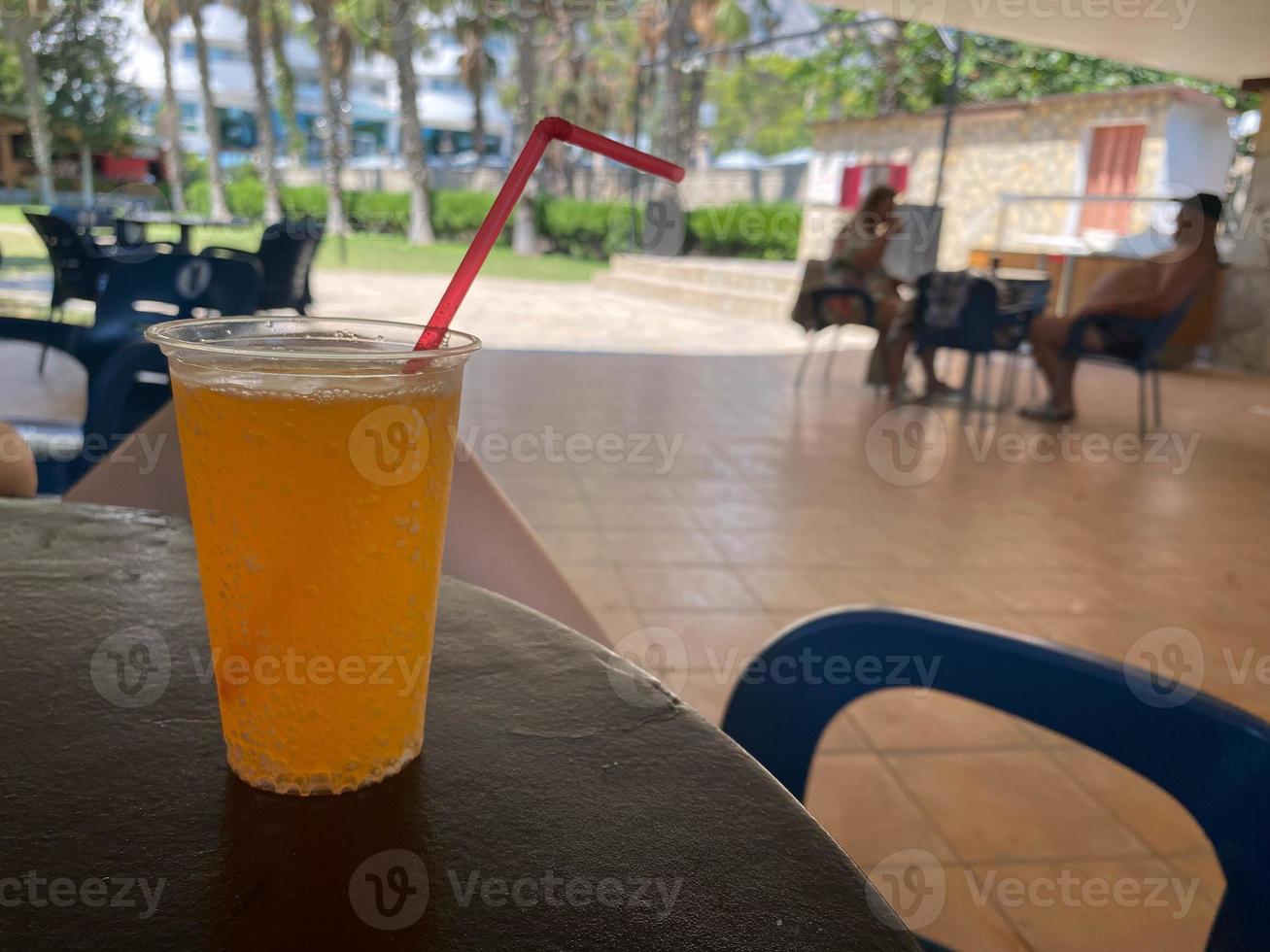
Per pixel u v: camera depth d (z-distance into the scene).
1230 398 7.03
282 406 0.43
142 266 3.33
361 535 0.45
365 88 30.33
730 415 5.65
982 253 9.54
